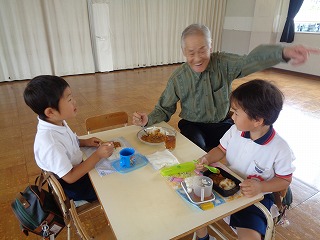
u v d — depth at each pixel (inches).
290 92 177.6
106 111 140.8
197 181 35.2
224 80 64.8
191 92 65.1
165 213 31.5
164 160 42.6
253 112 35.3
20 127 119.0
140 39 251.3
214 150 46.2
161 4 249.8
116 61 246.2
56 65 216.7
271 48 56.8
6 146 101.0
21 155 94.0
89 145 49.9
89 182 51.2
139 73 238.1
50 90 40.2
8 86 189.2
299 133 115.9
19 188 75.6
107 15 223.1
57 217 41.0
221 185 36.0
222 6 287.4
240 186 35.7
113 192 35.3
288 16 222.1
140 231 28.7
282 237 59.9
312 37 214.8
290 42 229.8
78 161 46.6
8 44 192.4
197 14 276.1
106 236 41.8
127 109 144.4
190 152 46.8
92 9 216.5
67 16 208.1
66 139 44.1
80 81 207.0
